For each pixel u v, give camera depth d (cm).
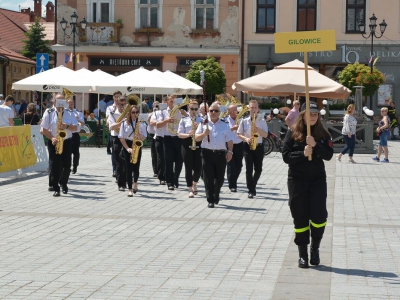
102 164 2269
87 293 745
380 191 1655
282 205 1404
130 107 1534
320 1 4094
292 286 776
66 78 2511
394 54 4053
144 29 4144
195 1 4141
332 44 852
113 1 4172
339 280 805
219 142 1357
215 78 3775
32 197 1491
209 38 4147
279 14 4109
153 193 1574
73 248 974
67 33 4191
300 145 858
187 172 1508
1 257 917
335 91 2277
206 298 727
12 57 5016
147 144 3184
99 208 1343
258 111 1491
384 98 4053
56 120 1518
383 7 4056
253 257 923
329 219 1236
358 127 2880
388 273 840
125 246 989
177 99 1603
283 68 2369
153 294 742
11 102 2005
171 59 4159
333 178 1944
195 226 1153
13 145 1856
